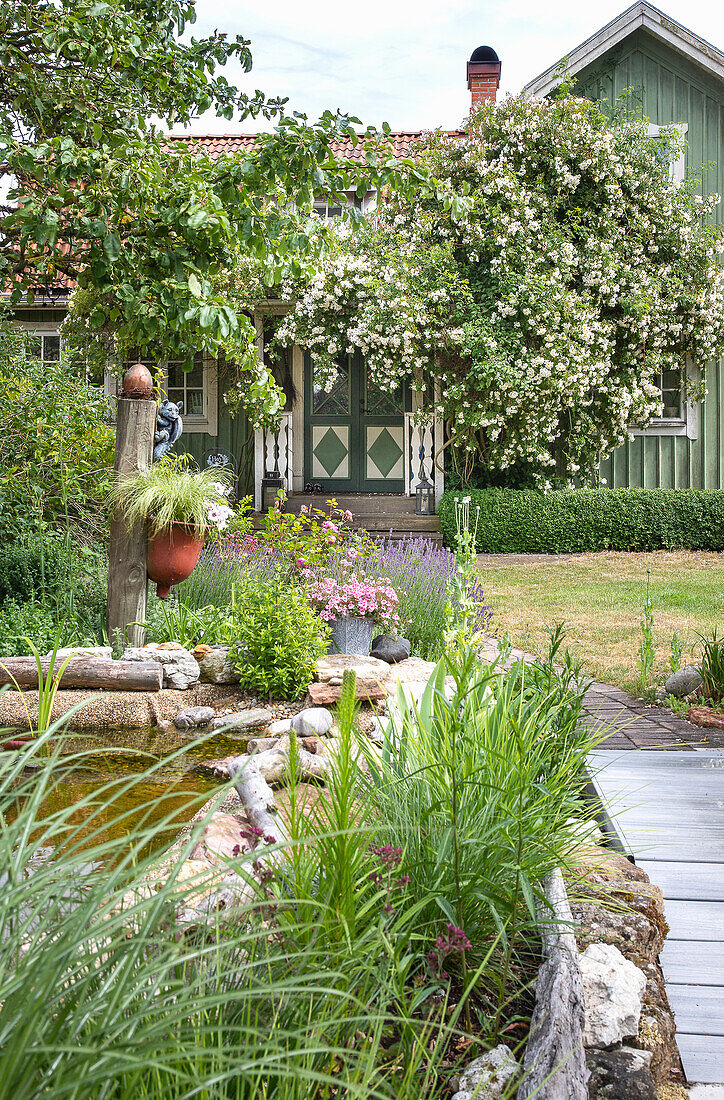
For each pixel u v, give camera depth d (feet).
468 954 6.33
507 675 9.87
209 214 15.98
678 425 48.49
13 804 11.12
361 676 16.47
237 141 47.52
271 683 16.85
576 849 8.23
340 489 48.34
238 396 43.98
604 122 45.03
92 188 15.80
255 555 23.97
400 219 43.73
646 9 46.75
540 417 42.96
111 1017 3.67
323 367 44.52
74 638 18.67
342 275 42.24
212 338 18.44
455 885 6.25
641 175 45.65
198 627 19.69
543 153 44.39
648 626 17.89
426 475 45.93
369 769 7.57
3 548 22.08
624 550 43.21
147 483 18.08
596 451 46.80
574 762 8.87
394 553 26.35
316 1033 4.45
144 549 18.39
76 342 40.78
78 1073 3.50
